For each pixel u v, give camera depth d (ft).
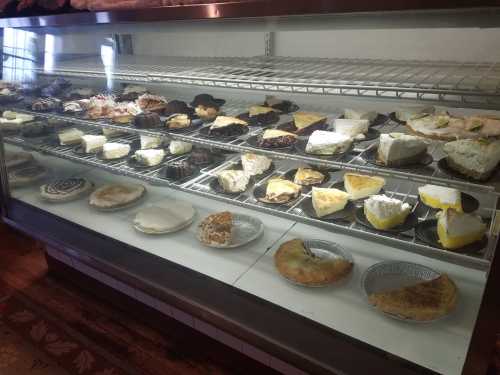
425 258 4.40
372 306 3.85
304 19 3.27
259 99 5.94
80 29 4.68
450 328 3.54
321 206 4.41
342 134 4.60
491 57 4.43
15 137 6.75
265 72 4.85
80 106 6.48
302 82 4.13
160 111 6.16
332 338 3.62
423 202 4.45
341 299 3.99
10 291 6.86
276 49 5.66
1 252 8.05
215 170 5.68
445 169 3.77
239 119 5.55
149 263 4.86
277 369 5.05
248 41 5.76
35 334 5.91
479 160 3.44
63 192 6.35
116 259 5.06
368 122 4.88
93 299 6.57
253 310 4.04
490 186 3.38
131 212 5.87
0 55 5.91
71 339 5.81
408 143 3.88
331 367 3.49
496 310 2.80
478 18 2.80
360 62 5.07
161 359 5.43
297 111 5.72
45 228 5.88
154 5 3.77
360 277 4.24
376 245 4.71
